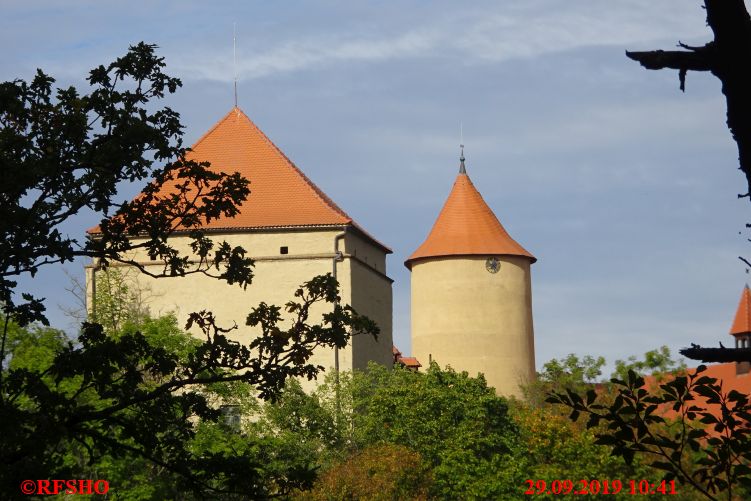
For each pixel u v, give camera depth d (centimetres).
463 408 9906
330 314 3092
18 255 2892
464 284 16000
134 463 6103
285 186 12300
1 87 2977
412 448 9750
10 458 2564
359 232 12175
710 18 1272
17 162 2897
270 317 3108
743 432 1688
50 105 3022
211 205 3181
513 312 16025
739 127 1283
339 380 10894
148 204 3164
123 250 3148
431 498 9281
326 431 9788
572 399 1744
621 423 1717
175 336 7688
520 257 16175
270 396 3038
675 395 1720
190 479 2959
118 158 2994
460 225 16288
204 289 11750
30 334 6656
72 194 3041
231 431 7525
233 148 12725
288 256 11806
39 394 2688
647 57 1300
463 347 15938
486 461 9388
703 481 1698
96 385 2928
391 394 10131
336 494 8438
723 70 1277
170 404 2998
